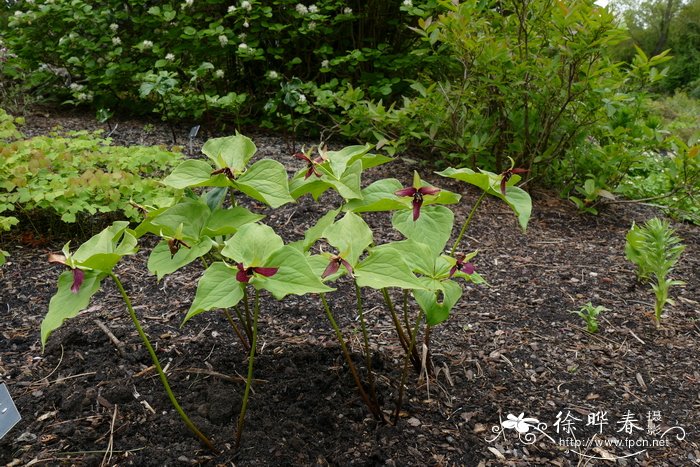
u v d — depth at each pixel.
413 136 5.19
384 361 2.42
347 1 6.27
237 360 2.40
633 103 4.77
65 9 6.29
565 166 4.81
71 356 2.42
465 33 4.29
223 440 1.94
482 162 5.00
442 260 1.88
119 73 6.19
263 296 3.00
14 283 3.11
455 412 2.19
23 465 1.82
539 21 4.39
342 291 3.10
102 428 2.00
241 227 1.62
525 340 2.71
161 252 1.79
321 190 1.99
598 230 4.39
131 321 2.73
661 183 5.52
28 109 6.52
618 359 2.61
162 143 5.50
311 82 5.49
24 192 3.38
